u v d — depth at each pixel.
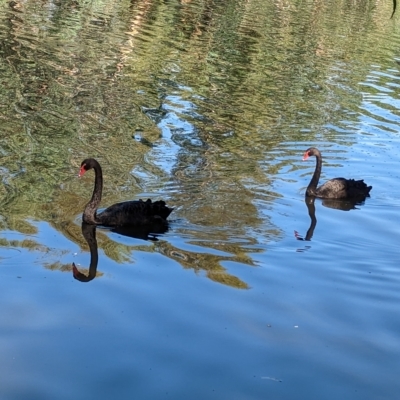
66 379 7.30
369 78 25.83
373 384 7.60
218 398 7.12
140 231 11.63
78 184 13.55
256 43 29.36
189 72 23.55
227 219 12.41
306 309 9.22
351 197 14.24
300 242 11.62
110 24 29.41
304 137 18.02
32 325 8.31
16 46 24.05
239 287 9.71
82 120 17.53
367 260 11.05
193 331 8.41
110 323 8.46
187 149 16.20
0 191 12.81
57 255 10.36
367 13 42.47
